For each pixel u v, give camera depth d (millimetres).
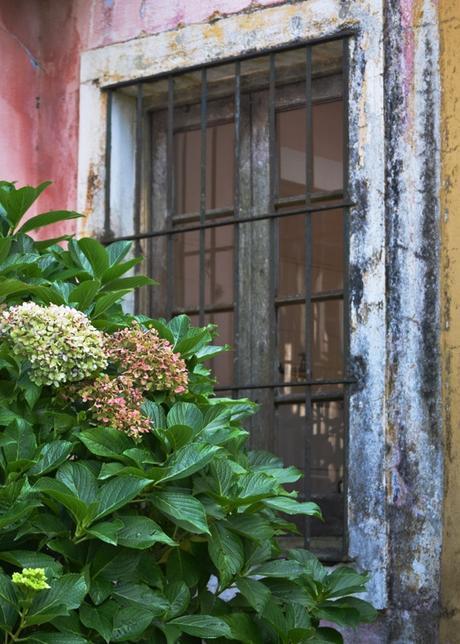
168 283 4781
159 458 2824
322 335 4734
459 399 4062
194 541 2984
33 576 2334
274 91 4789
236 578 2977
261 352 4867
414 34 4316
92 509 2551
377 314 4277
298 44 4574
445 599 4012
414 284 4215
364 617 3291
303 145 4902
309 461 4332
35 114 5352
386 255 4285
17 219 3314
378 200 4324
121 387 2820
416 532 4109
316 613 3193
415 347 4188
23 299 3088
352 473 4266
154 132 5281
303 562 3318
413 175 4262
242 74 4957
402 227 4262
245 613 3008
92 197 5141
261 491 2932
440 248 4172
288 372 4781
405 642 4078
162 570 2986
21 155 5273
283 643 2943
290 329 4797
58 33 5344
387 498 4184
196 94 5141
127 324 3090
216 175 5113
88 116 5191
